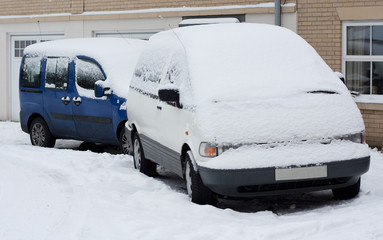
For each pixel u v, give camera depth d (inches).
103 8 677.9
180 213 248.1
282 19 558.3
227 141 251.8
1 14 751.1
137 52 484.7
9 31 748.0
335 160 256.4
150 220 237.0
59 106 490.0
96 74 465.7
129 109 378.6
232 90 269.0
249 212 268.4
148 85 346.0
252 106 261.0
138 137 362.6
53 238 212.8
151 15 641.0
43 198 277.7
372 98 518.6
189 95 276.8
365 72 530.3
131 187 312.2
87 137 472.1
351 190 279.6
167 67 319.6
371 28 526.0
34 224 232.2
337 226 224.8
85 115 467.2
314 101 267.7
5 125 693.3
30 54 527.2
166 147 304.5
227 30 307.7
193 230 221.3
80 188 304.3
